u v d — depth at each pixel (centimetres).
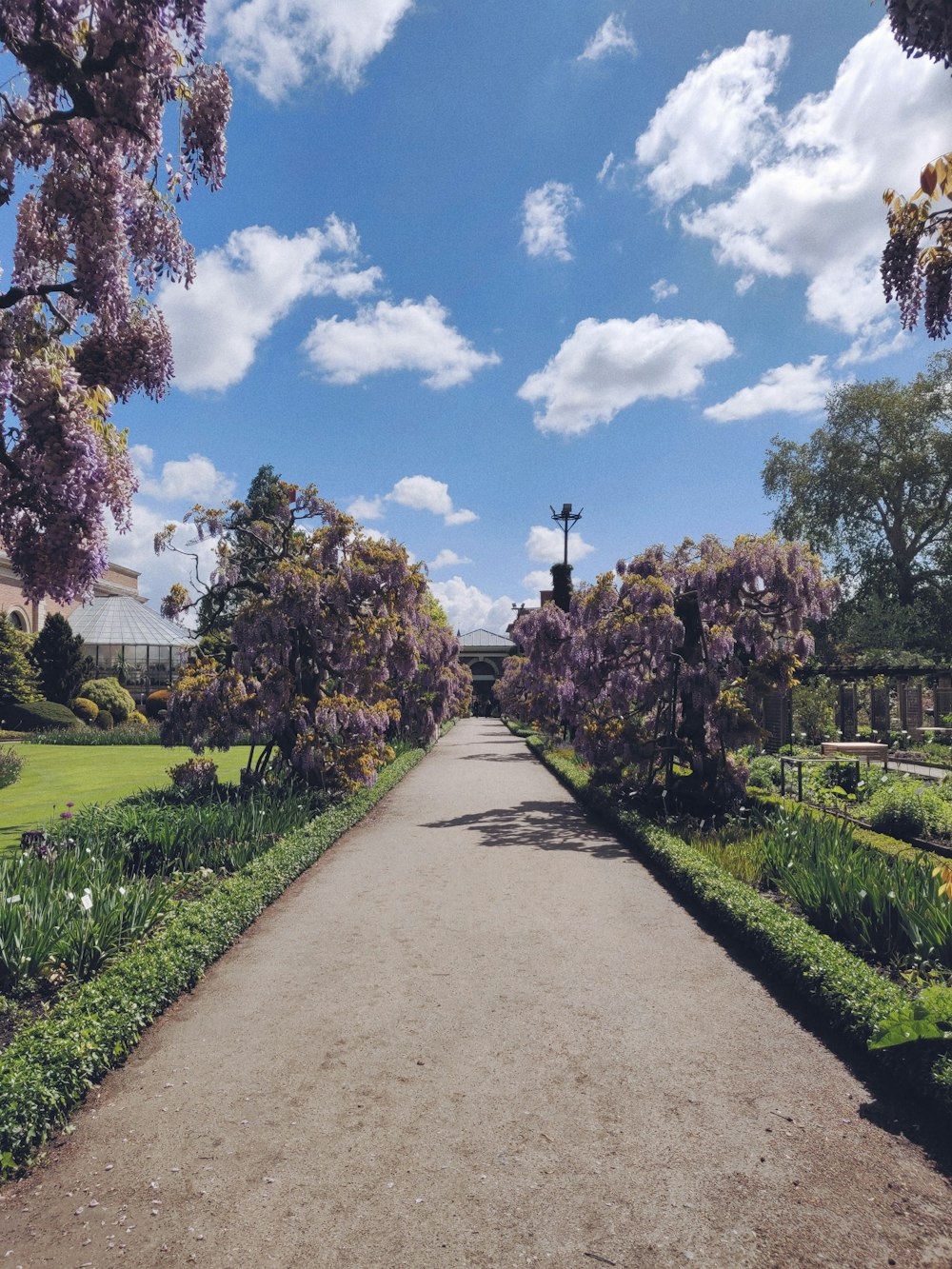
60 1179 332
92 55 454
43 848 715
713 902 690
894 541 3925
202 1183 327
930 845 892
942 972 507
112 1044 427
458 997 524
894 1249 285
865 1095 397
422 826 1167
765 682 1198
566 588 3106
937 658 3447
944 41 278
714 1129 365
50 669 3591
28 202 505
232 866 813
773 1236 292
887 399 3806
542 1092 400
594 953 609
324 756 1219
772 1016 492
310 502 1338
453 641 2423
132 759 2244
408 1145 353
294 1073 421
